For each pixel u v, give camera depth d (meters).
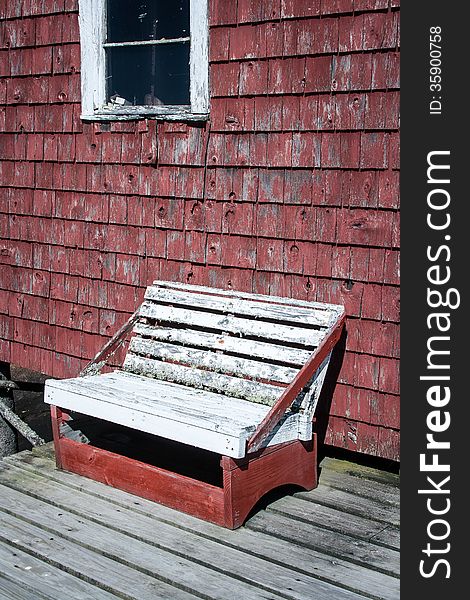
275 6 4.58
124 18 5.30
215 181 4.94
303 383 4.14
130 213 5.37
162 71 5.18
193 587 3.53
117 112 5.31
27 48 5.77
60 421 4.70
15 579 3.70
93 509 4.25
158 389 4.61
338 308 4.44
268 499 4.27
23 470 4.76
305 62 4.50
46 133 5.75
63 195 5.71
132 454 4.90
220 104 4.86
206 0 4.82
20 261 6.05
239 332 4.65
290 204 4.64
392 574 3.57
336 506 4.18
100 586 3.62
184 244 5.13
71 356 5.82
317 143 4.51
